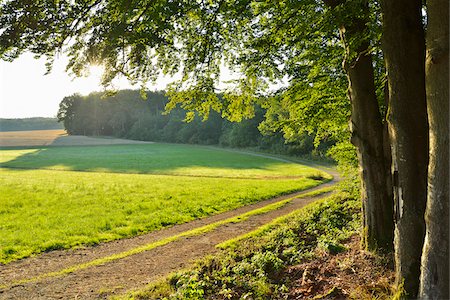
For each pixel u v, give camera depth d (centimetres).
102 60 586
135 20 603
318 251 849
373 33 604
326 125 1318
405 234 505
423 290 386
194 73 891
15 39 536
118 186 2838
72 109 13038
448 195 358
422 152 507
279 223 1439
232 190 2648
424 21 711
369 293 530
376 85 1030
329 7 660
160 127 11956
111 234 1459
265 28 895
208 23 795
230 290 672
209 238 1337
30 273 1012
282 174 4119
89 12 607
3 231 1459
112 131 12888
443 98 357
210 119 10475
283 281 688
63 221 1647
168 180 3328
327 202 1634
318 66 1078
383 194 761
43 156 6756
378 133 780
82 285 895
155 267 1023
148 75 753
